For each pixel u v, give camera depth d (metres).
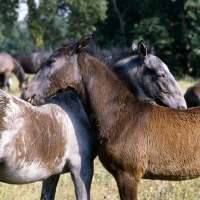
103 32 70.62
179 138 10.48
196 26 63.50
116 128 10.52
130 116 10.62
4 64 37.91
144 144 10.45
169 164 10.48
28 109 9.81
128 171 10.46
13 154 9.32
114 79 10.84
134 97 10.84
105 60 10.91
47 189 11.27
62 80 10.53
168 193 13.18
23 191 13.38
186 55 66.00
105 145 10.51
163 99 11.67
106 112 10.61
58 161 10.33
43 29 65.44
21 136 9.43
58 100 10.65
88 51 10.82
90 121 10.72
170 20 64.62
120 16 67.94
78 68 10.65
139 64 11.62
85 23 64.62
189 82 52.00
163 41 62.84
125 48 11.93
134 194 10.48
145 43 12.06
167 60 66.50
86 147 10.71
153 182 14.55
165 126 10.56
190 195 13.02
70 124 10.54
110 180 14.61
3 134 9.13
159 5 65.38
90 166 10.80
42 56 43.62
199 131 10.48
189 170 10.52
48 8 63.44
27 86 10.56
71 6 63.44
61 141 10.30
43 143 9.88
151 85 11.62
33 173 9.87
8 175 9.61
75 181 10.66
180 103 11.73
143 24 63.50
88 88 10.67
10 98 9.54
